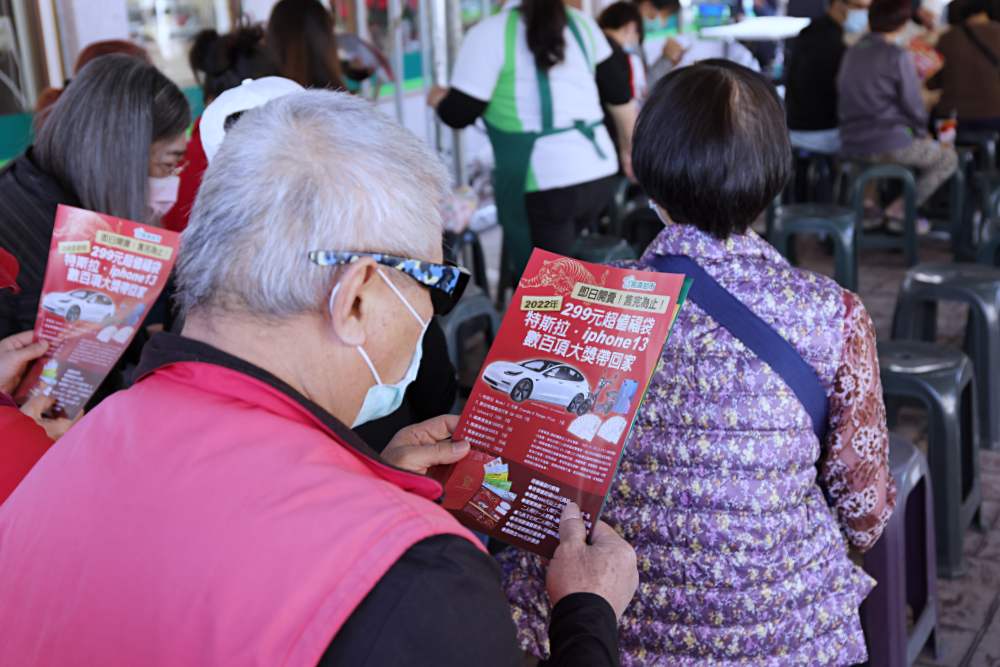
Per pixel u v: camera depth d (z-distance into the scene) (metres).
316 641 0.76
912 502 2.58
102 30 4.45
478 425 1.25
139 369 0.98
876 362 1.51
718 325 1.46
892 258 6.38
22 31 4.16
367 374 0.98
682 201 1.48
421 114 6.95
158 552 0.83
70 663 0.84
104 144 1.94
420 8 6.69
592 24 3.93
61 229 1.66
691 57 7.18
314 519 0.81
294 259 0.89
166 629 0.80
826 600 1.54
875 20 6.06
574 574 1.10
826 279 1.50
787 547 1.50
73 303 1.66
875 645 2.23
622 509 1.52
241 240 0.89
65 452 0.95
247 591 0.79
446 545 0.83
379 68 4.55
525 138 3.83
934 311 4.04
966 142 6.57
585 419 1.20
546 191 3.88
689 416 1.47
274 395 0.90
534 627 1.59
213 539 0.82
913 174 5.99
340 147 0.92
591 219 4.16
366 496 0.83
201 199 0.93
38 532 0.90
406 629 0.77
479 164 7.26
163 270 1.66
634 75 5.54
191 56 2.85
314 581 0.78
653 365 1.19
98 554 0.85
